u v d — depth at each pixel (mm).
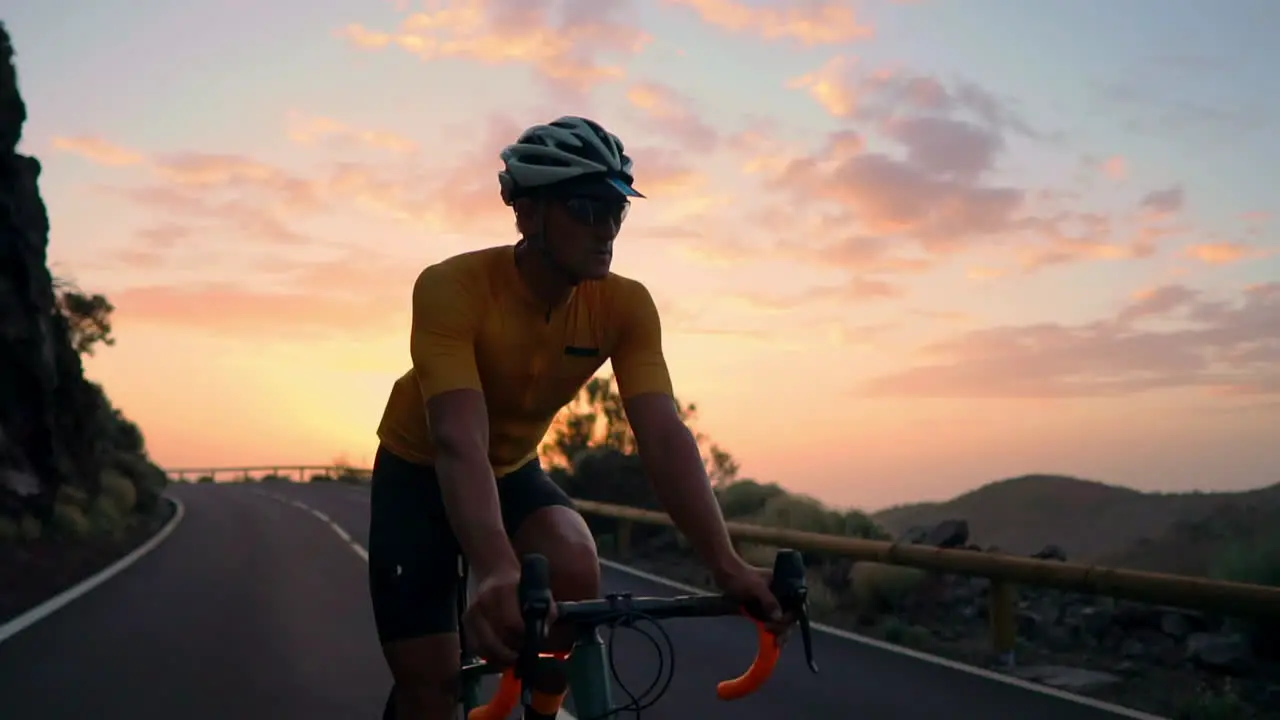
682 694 7289
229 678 7680
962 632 10281
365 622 10266
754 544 14695
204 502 35094
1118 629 9555
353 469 56531
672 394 2895
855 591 11695
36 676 7699
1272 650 8133
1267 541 10031
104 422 30219
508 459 3094
